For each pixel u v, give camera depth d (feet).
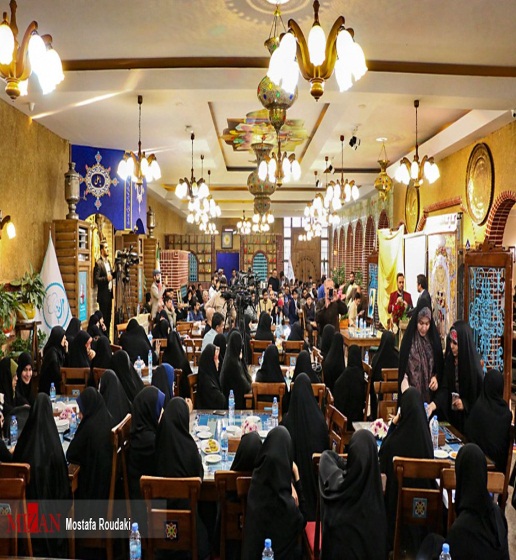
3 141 22.11
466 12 15.43
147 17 15.81
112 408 14.25
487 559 8.36
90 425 11.95
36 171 25.84
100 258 33.14
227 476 9.90
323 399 17.30
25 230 24.52
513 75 20.12
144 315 39.65
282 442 9.56
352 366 18.21
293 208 71.97
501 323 20.08
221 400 17.04
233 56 19.11
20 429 14.60
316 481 11.16
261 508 9.13
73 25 16.30
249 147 37.58
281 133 33.37
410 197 39.40
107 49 18.31
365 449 8.93
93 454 11.76
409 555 10.28
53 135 28.17
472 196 28.37
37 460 10.61
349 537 8.57
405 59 19.35
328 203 33.94
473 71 19.98
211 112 28.50
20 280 22.52
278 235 81.20
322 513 9.18
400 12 15.44
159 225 59.36
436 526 9.80
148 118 25.30
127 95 21.11
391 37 17.29
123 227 32.73
